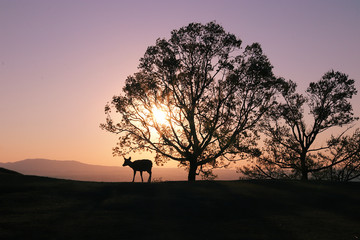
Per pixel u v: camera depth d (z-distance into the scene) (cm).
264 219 1964
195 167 3756
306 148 4225
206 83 3781
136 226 1759
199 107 3684
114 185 2750
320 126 4181
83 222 1798
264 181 3098
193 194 2502
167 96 3747
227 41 3691
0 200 2198
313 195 2550
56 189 2536
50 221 1794
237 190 2667
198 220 1942
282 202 2370
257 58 3750
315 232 1694
